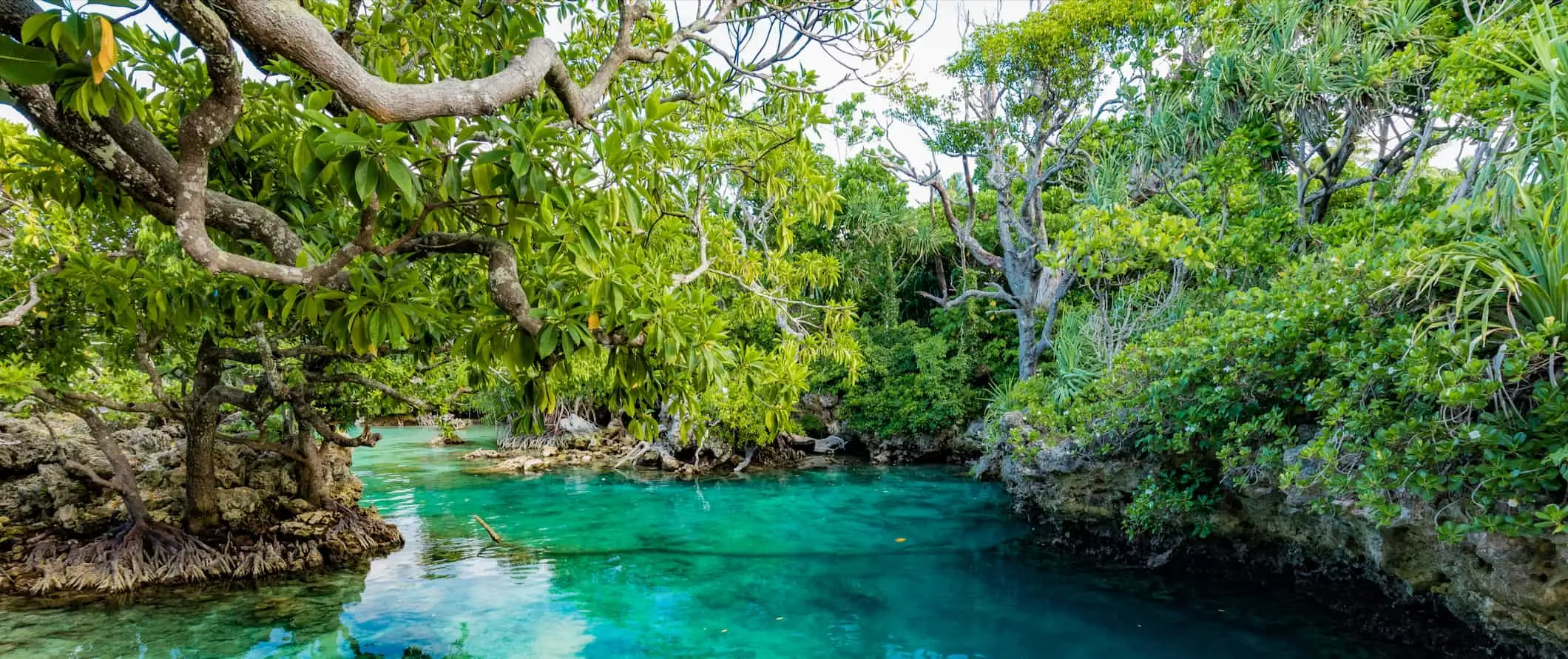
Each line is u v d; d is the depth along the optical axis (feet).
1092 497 34.94
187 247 7.88
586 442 77.46
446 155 9.57
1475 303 16.11
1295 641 24.32
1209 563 32.04
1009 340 70.28
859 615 27.76
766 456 68.33
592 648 24.50
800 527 42.86
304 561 33.24
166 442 41.75
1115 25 53.11
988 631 26.04
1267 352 22.99
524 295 11.25
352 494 39.91
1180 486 30.01
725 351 13.74
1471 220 18.97
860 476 61.77
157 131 15.38
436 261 20.10
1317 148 35.17
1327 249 26.63
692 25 14.16
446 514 46.16
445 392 38.34
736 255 23.81
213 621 26.53
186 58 15.31
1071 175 65.72
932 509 47.83
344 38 12.10
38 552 29.45
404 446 83.15
